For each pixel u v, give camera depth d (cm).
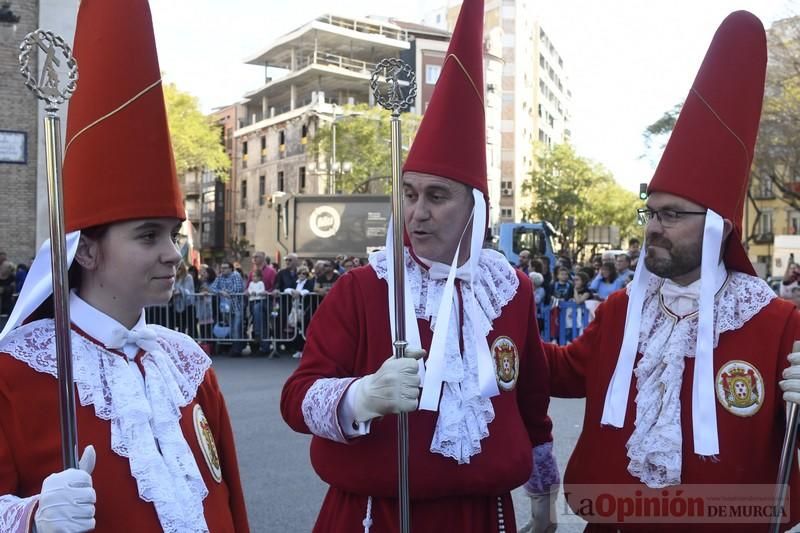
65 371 144
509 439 217
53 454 156
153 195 166
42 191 1409
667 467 211
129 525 157
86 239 167
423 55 4497
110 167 163
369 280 220
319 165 4125
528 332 242
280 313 1117
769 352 210
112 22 165
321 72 4284
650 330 228
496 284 234
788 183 2800
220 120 5341
